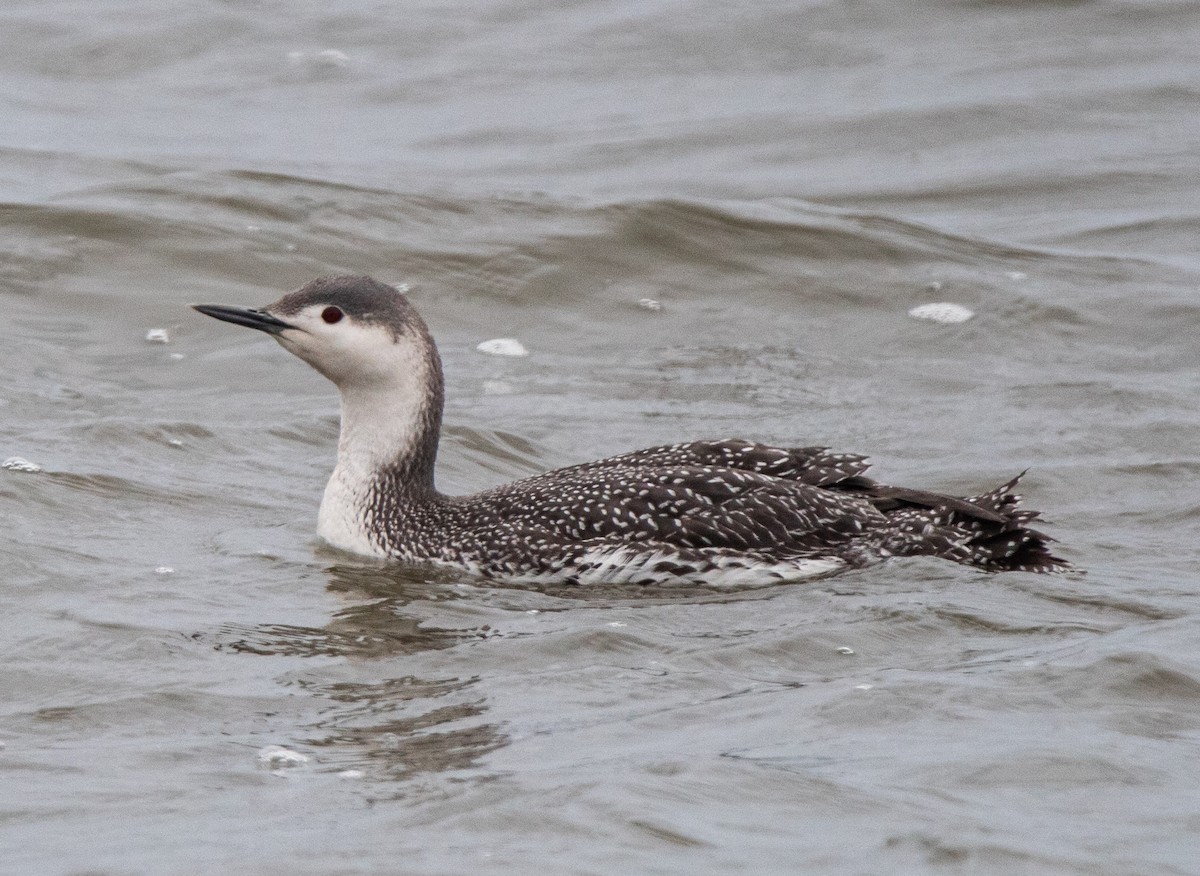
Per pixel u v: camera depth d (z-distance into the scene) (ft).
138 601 36.37
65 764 28.25
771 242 65.16
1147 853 25.20
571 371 56.03
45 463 44.29
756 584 38.55
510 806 26.40
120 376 53.47
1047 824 26.09
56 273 60.08
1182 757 28.71
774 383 55.06
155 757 28.58
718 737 29.35
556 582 39.22
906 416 51.75
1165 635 34.47
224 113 81.05
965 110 80.69
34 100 81.25
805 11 91.71
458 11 93.45
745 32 90.07
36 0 93.30
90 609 35.60
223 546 40.63
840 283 62.85
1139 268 64.08
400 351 40.70
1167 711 30.83
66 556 38.73
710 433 50.39
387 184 68.54
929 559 38.78
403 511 40.81
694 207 66.74
